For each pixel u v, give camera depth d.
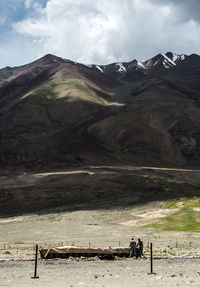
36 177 165.75
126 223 92.06
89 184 151.62
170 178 172.38
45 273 28.08
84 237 69.00
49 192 140.12
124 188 148.00
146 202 122.06
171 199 126.69
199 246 53.38
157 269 29.98
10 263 33.81
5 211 124.81
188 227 79.38
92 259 36.59
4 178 166.50
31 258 38.00
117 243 58.03
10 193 138.88
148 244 53.62
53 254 37.84
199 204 106.75
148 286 21.20
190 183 166.75
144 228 81.38
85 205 122.88
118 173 174.50
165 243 57.75
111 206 119.00
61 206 126.56
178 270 29.20
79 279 24.88
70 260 36.12
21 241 65.56
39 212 118.69
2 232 81.00
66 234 74.06
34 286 21.98
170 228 79.81
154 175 175.00
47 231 79.38
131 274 27.25
